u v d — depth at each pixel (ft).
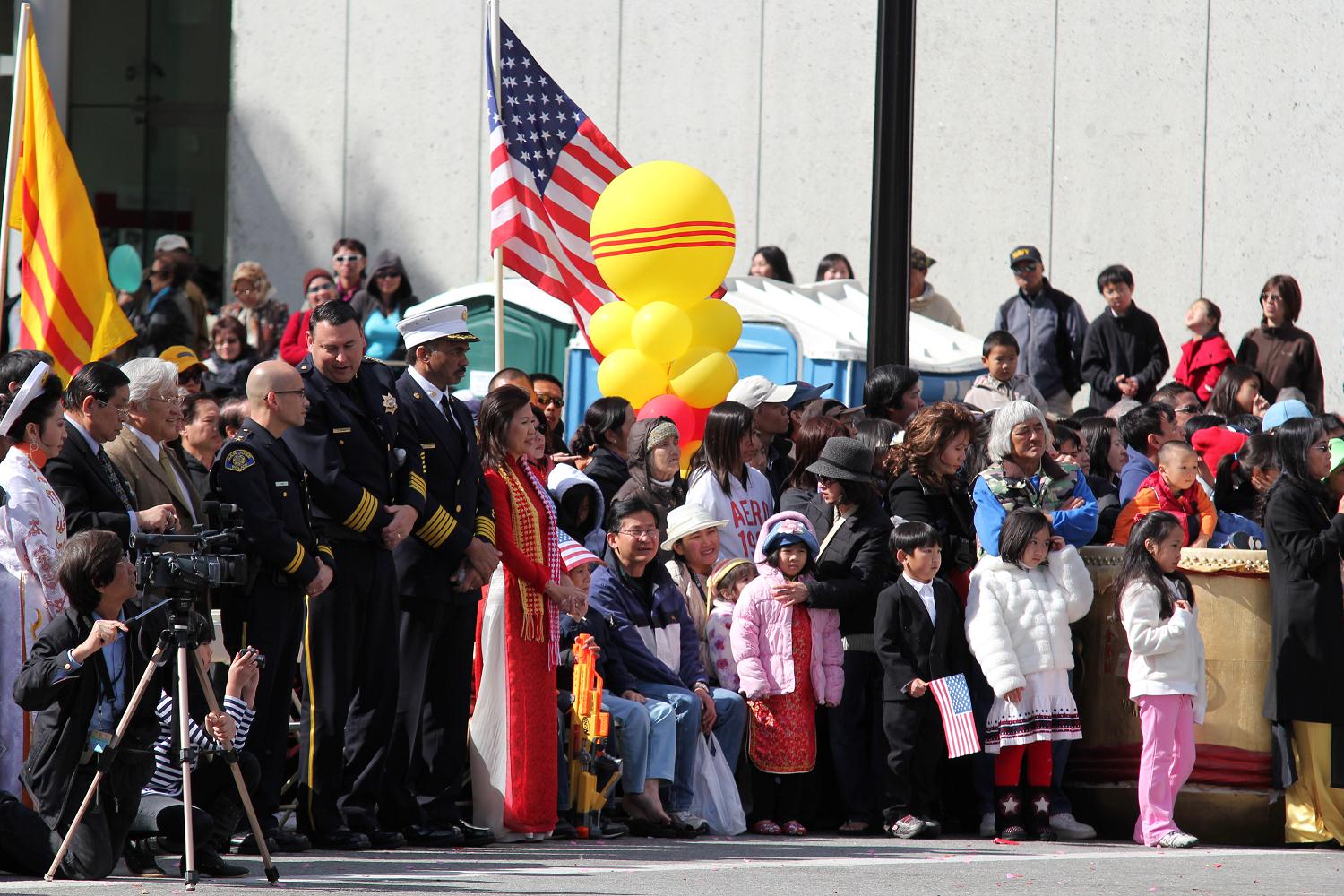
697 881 54.03
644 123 144.36
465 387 108.78
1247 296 131.85
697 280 84.23
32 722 56.95
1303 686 70.28
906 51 77.77
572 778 66.59
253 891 49.49
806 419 75.36
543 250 89.30
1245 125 132.16
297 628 57.98
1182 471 75.05
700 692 69.26
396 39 148.97
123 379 59.67
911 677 69.15
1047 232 136.15
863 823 70.33
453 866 55.93
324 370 60.34
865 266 139.54
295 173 150.92
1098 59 135.33
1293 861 65.31
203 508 52.34
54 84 157.89
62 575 52.39
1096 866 61.41
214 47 158.61
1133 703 71.67
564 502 70.28
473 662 65.46
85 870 52.34
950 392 108.88
